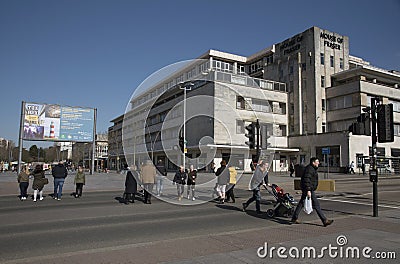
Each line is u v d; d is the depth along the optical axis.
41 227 7.86
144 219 9.05
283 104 51.16
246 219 9.09
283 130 50.44
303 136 47.03
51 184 23.38
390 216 9.59
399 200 14.10
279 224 8.34
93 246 6.09
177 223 8.45
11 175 42.56
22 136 33.09
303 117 49.25
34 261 5.12
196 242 6.32
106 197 15.19
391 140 9.17
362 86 43.91
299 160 47.44
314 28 48.75
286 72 52.00
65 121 35.06
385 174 40.62
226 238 6.67
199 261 5.08
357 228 7.73
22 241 6.46
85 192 18.03
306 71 49.28
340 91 46.25
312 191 8.16
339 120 46.53
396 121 46.50
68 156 108.62
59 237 6.80
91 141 36.34
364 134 9.69
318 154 44.59
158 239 6.66
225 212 10.41
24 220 8.84
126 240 6.56
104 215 9.73
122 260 5.15
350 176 34.59
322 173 40.50
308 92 48.72
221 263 5.00
